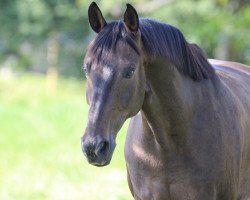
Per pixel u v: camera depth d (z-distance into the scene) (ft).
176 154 25.09
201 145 25.14
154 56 23.57
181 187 25.38
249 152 27.78
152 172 25.68
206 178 25.14
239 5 96.63
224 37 94.22
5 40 165.07
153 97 24.38
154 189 25.86
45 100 121.90
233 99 27.14
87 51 22.84
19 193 49.39
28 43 169.78
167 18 112.57
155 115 24.63
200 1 109.29
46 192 49.70
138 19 22.79
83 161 61.77
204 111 25.52
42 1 148.25
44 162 61.67
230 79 29.01
